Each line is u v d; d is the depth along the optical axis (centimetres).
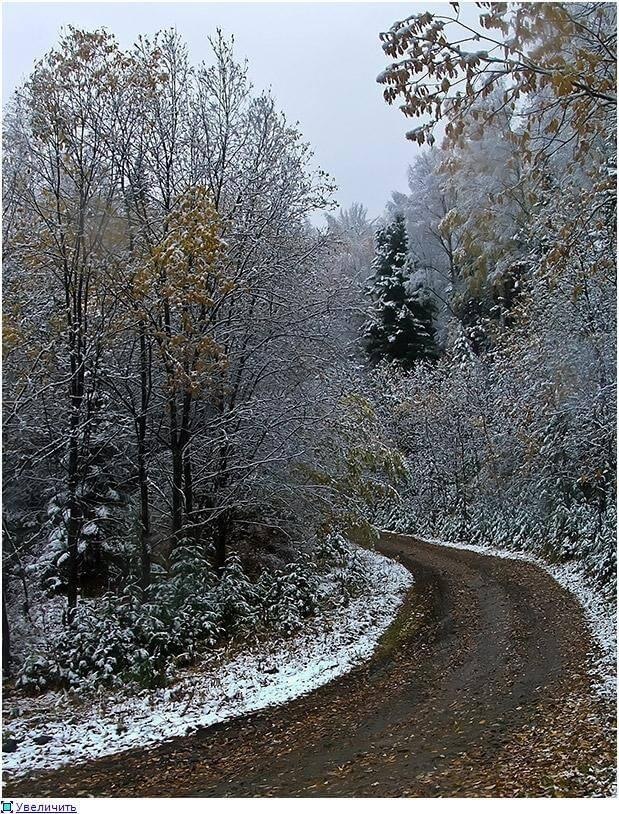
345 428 1488
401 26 542
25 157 1094
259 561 1559
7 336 952
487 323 2195
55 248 1095
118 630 1025
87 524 1241
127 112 1135
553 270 744
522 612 1232
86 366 1128
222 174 1312
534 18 535
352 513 1549
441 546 2288
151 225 1184
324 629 1231
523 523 1948
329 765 666
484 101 621
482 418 2239
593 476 1134
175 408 1242
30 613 1196
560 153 776
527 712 746
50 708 884
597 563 1333
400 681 939
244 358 1322
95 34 1071
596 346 1279
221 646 1127
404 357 2906
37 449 1142
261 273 1316
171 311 1175
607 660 878
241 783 640
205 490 1371
